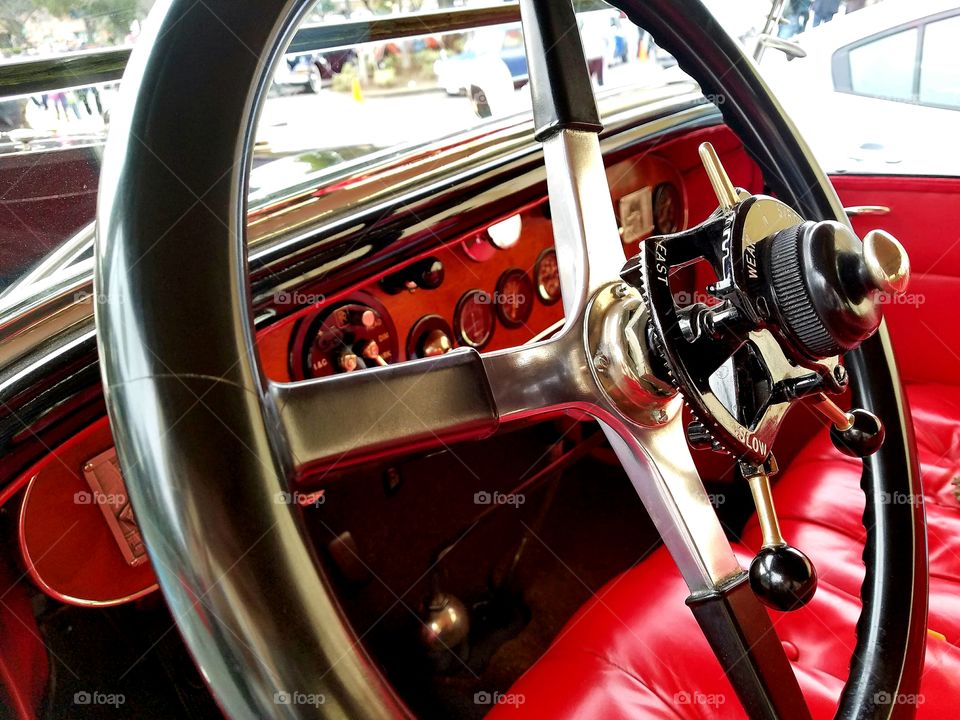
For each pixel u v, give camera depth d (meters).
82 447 0.57
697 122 1.19
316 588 0.24
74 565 0.58
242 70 0.27
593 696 0.69
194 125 0.26
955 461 1.07
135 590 0.62
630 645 0.72
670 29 0.62
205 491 0.23
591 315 0.45
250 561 0.23
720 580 0.46
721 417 0.39
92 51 0.70
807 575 0.39
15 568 0.56
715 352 0.39
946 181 1.21
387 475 1.26
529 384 0.43
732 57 0.65
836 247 0.35
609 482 1.70
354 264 0.72
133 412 0.23
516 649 1.34
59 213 0.66
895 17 1.56
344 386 0.32
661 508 0.47
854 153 1.41
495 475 1.42
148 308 0.23
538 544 1.53
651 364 0.43
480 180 0.82
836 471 1.04
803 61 1.66
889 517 0.60
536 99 0.49
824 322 0.36
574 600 1.42
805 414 1.31
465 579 1.45
